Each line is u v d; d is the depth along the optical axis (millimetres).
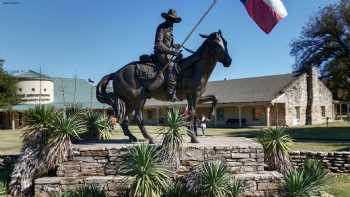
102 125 12234
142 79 10906
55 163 10055
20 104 52469
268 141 10898
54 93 56469
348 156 13688
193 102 10906
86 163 10094
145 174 8617
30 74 53969
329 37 41250
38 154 10141
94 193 9133
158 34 11008
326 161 13961
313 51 42844
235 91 52781
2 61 52375
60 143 10023
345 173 13688
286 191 9359
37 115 10352
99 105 55250
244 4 10727
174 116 9922
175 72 10852
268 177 9727
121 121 11234
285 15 10492
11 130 47531
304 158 14188
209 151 10141
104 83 11414
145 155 8766
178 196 8859
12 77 51656
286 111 49062
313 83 52188
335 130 35062
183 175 9688
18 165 10203
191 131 10875
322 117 54125
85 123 11773
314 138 25531
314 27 42188
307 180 9367
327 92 54875
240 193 9164
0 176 11508
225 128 42688
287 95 49250
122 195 9516
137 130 32844
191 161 10039
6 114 54719
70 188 9688
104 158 10094
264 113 48406
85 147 10188
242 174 10000
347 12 39875
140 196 8523
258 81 53375
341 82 41625
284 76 52188
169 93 10867
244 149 10242
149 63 11062
